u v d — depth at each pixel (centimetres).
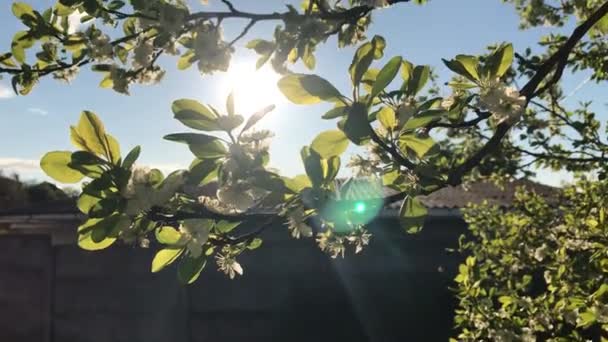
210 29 186
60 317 758
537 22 425
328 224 189
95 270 755
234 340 729
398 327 722
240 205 169
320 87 161
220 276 736
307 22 185
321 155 170
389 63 160
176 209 176
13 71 216
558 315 350
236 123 163
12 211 730
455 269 723
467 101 187
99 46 203
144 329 742
